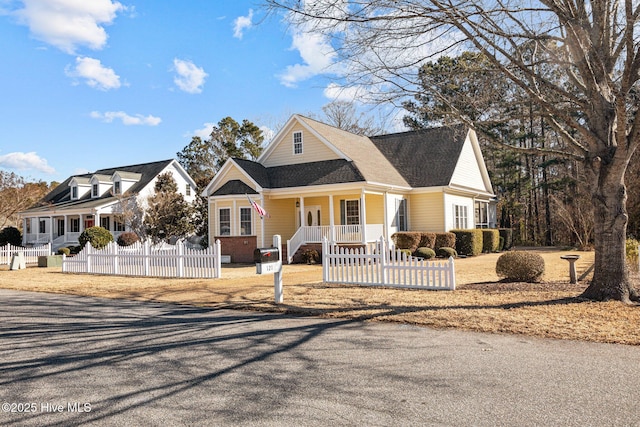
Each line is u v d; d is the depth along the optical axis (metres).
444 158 25.97
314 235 22.20
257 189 23.00
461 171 26.56
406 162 26.98
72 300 11.31
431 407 4.00
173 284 13.90
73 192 38.97
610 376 4.69
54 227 41.66
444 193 24.48
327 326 7.38
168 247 32.59
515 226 38.47
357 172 21.47
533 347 5.86
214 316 8.59
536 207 36.44
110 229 37.44
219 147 52.31
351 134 28.19
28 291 13.52
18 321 8.52
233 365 5.40
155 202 32.94
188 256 15.66
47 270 20.95
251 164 24.89
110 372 5.26
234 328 7.44
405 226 24.95
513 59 8.05
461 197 27.02
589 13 8.38
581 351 5.62
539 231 36.91
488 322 7.17
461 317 7.55
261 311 8.91
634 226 24.06
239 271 17.98
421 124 28.33
